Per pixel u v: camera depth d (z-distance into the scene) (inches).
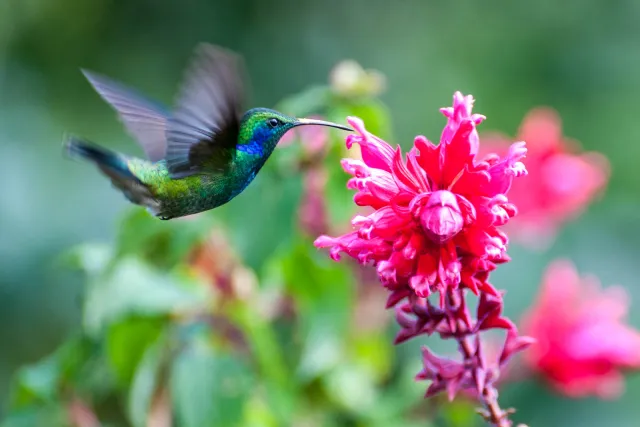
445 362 193.0
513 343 193.6
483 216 184.2
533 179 356.2
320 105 286.4
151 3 509.4
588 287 313.3
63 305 439.2
